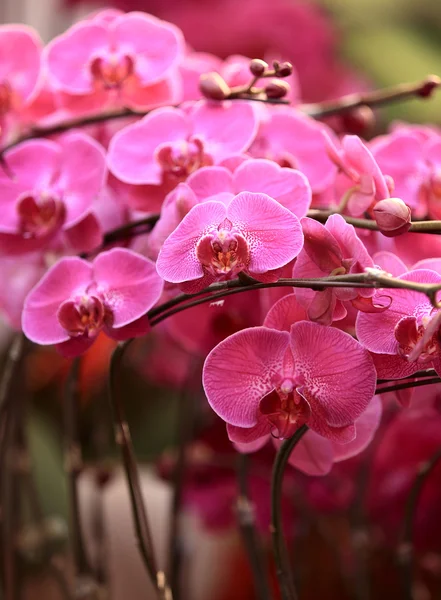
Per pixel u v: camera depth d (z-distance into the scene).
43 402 1.50
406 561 1.04
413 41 1.65
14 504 1.17
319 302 0.84
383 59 1.62
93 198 0.96
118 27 1.02
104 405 1.35
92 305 0.89
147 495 1.51
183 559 1.27
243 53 1.60
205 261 0.85
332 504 1.21
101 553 1.20
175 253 0.85
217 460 1.19
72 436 1.09
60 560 1.22
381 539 1.23
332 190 1.00
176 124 0.96
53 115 1.06
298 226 0.84
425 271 0.84
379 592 1.27
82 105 1.04
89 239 0.97
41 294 0.91
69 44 1.02
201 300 0.87
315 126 1.01
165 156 0.95
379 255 0.88
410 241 0.92
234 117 0.96
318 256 0.85
